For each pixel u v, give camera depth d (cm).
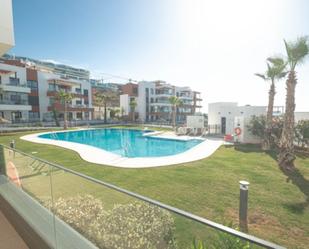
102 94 4794
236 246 154
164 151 1734
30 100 3672
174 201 582
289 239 411
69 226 290
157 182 737
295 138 1438
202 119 2550
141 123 4631
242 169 915
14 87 3153
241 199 468
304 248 385
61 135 2689
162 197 609
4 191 484
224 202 577
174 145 2006
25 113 3506
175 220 188
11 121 3100
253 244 136
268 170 901
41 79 3841
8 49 550
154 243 209
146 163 1019
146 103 5703
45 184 341
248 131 1720
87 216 276
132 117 5238
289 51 1006
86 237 274
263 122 1595
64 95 3278
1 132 2552
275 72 1362
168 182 738
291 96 978
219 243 163
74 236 284
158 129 3331
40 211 338
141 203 221
